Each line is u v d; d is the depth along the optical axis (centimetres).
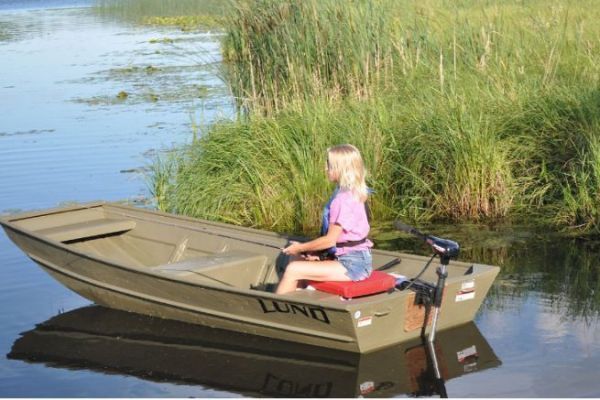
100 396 549
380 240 863
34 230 803
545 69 1073
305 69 1095
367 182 964
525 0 1312
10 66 2161
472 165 935
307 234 910
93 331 666
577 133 955
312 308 583
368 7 1126
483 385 539
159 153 1200
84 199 1020
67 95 1712
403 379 554
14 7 4416
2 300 739
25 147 1291
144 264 813
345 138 973
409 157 981
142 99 1638
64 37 2797
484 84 1070
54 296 750
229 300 629
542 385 534
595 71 1067
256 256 724
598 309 661
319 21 1121
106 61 2186
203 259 718
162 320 691
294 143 967
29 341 648
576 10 1278
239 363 595
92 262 699
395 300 589
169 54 2252
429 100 1020
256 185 955
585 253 801
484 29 1177
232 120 1069
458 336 620
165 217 824
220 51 1912
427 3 1227
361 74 1098
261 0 1141
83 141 1309
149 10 3491
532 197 946
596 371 551
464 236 868
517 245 833
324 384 553
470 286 626
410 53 1139
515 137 983
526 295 698
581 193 890
